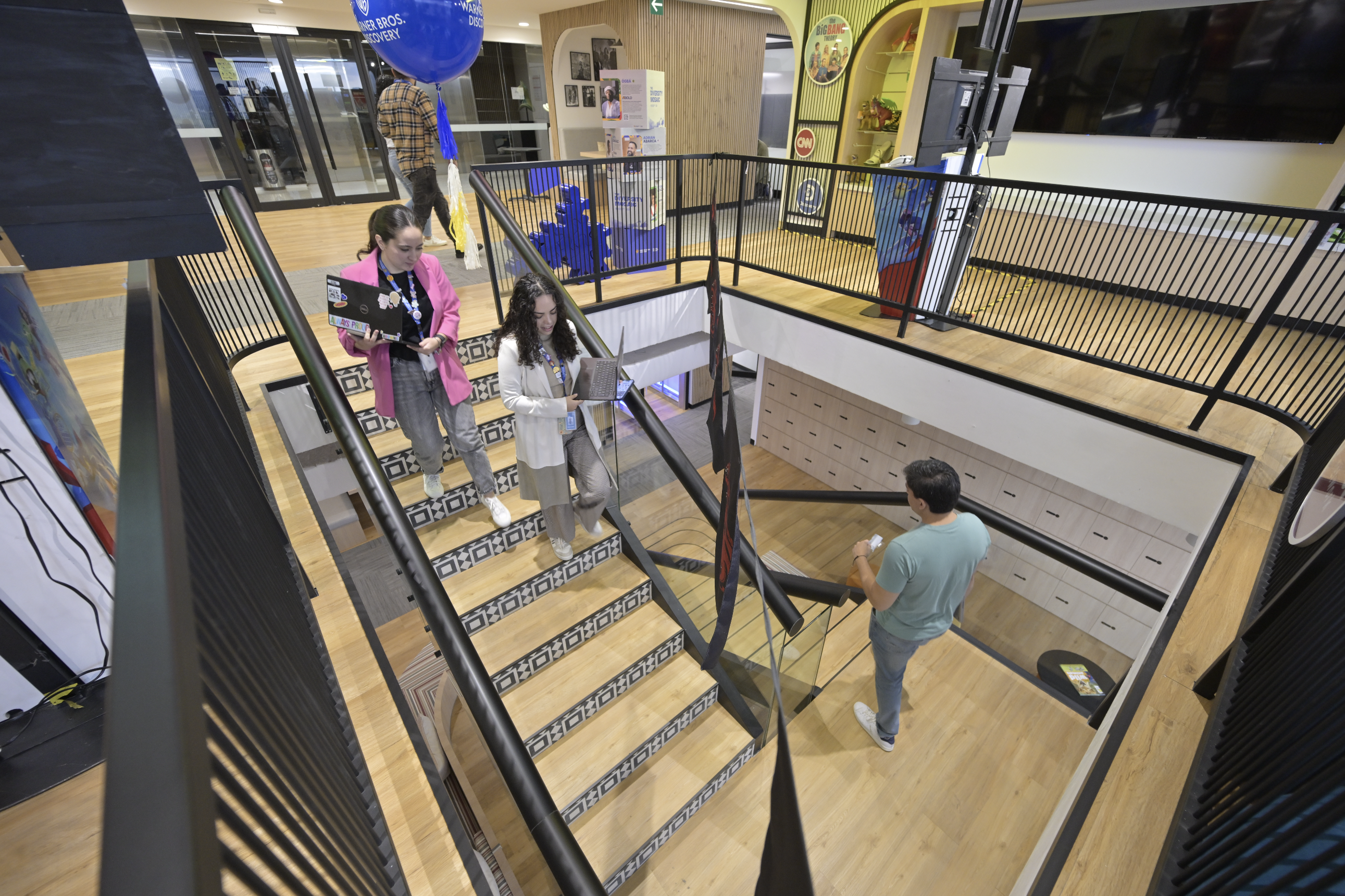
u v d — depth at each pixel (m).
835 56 6.09
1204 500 2.78
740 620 2.66
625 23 6.64
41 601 1.53
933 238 3.72
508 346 2.03
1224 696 1.52
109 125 0.92
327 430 3.23
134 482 0.66
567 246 4.53
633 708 2.46
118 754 0.41
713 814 2.55
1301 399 3.04
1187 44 4.37
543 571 2.54
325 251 5.55
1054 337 3.84
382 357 2.05
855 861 2.46
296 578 1.73
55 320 3.69
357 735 1.55
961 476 6.34
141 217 0.99
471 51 3.30
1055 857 1.33
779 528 6.98
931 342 3.82
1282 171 4.26
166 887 0.35
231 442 1.58
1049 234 4.83
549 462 2.21
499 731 1.37
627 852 2.19
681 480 2.14
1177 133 4.61
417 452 2.34
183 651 0.50
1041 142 5.41
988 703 3.12
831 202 4.67
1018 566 6.12
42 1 0.80
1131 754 1.54
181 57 6.71
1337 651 1.16
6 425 1.40
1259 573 1.97
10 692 1.53
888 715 2.74
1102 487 3.14
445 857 1.34
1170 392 3.19
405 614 4.68
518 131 9.46
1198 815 1.27
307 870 0.64
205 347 2.11
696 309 5.07
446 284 2.12
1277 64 4.04
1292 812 0.93
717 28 7.27
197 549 0.77
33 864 1.37
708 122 7.65
